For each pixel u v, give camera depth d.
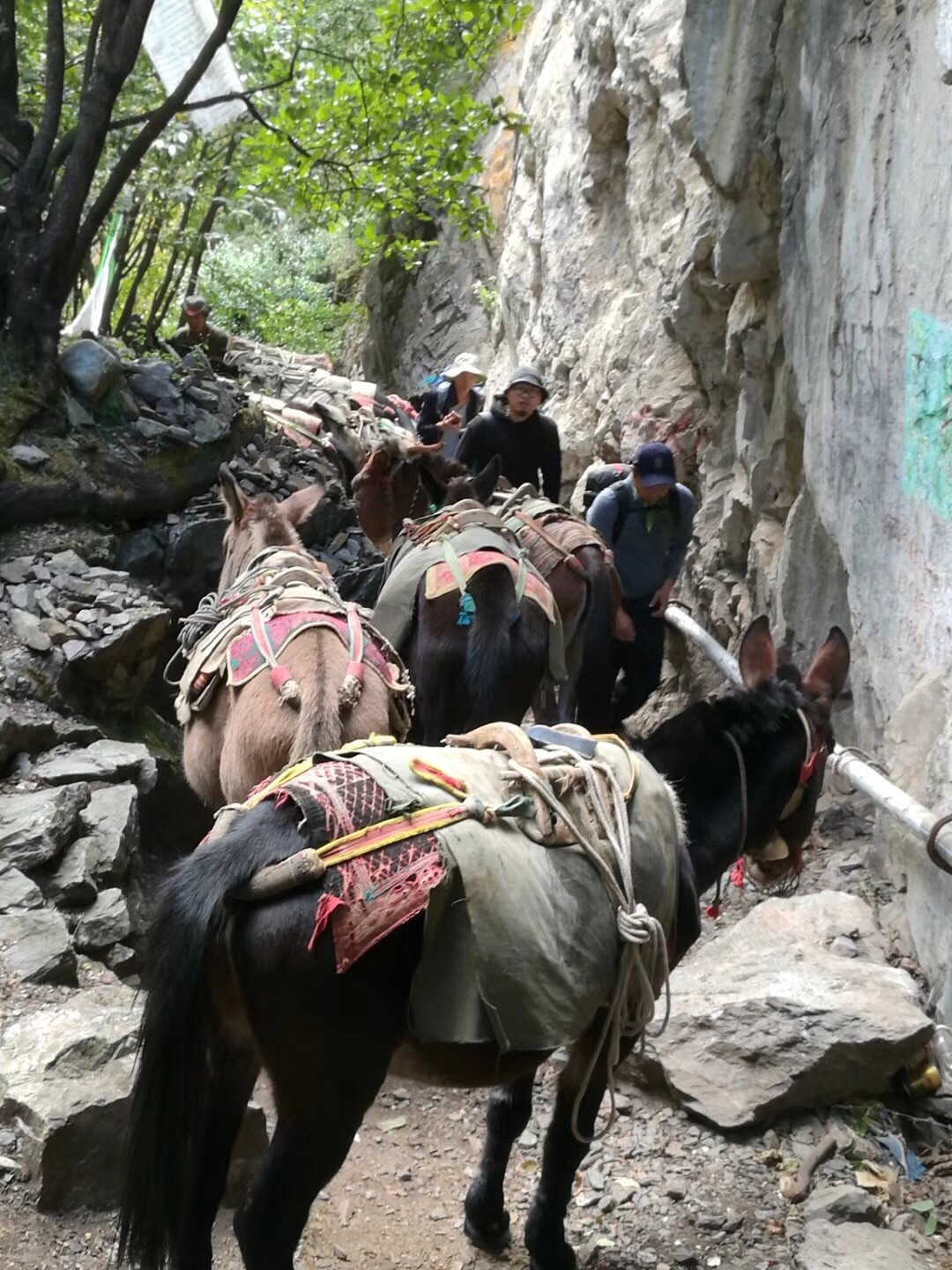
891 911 5.13
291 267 22.83
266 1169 2.55
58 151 7.93
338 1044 2.53
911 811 4.45
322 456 9.29
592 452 10.76
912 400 4.93
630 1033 3.07
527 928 2.60
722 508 8.36
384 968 2.54
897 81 5.18
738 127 6.95
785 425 7.13
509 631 5.13
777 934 4.98
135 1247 2.53
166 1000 2.49
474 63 12.30
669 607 8.08
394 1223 3.71
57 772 5.62
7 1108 3.57
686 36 7.16
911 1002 4.24
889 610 5.26
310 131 11.45
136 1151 2.51
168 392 8.28
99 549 7.36
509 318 15.30
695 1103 4.01
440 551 5.39
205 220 17.66
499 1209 3.56
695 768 3.46
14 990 4.18
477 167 12.02
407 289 20.84
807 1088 4.02
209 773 4.38
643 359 9.67
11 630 6.36
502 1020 2.55
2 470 7.10
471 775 2.80
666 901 3.02
